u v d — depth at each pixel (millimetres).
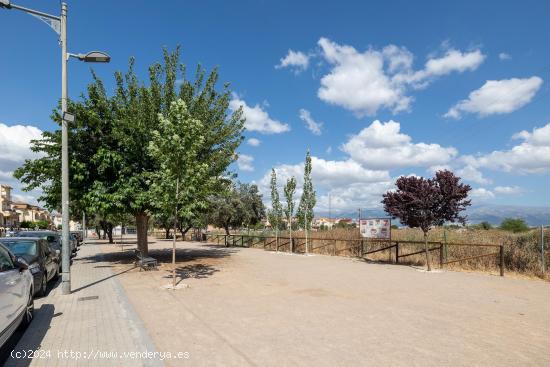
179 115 10688
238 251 25141
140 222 16938
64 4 9938
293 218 25938
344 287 10758
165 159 10578
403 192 14422
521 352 5402
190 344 5723
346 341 5848
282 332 6320
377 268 15297
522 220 34156
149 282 11672
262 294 9695
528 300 9000
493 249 14820
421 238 20766
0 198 75250
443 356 5223
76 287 10891
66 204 9938
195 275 13227
